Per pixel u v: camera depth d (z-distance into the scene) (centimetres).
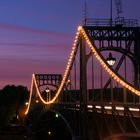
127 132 7825
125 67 10106
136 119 7562
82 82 10500
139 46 10456
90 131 10244
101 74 9469
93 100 10175
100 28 10406
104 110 8956
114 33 10438
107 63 8794
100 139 9256
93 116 9875
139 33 10494
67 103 13538
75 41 10800
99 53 9600
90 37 10269
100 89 9975
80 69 10544
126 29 10469
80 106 10656
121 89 9900
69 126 13012
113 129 8538
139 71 10338
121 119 8188
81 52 10469
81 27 10438
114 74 8444
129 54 10450
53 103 17488
